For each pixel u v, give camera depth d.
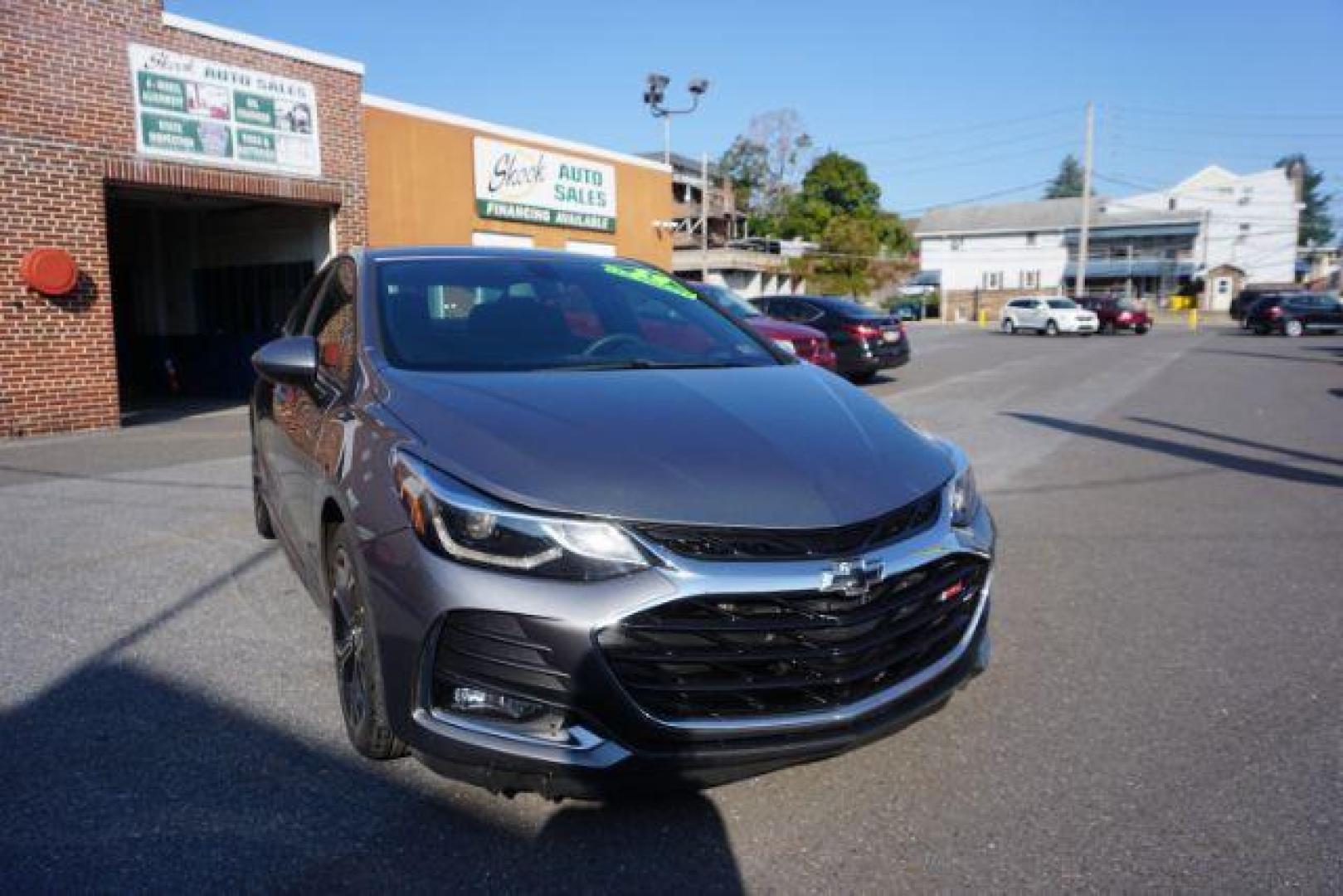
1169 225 64.19
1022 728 3.33
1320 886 2.43
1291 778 2.97
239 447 9.80
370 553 2.66
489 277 4.00
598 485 2.48
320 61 13.87
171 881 2.50
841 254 57.75
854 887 2.46
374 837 2.69
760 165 72.94
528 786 2.47
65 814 2.83
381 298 3.72
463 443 2.67
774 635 2.44
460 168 16.75
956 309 69.56
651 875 2.51
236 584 4.98
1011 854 2.59
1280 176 67.06
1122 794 2.89
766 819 2.76
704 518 2.42
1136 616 4.48
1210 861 2.54
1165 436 10.09
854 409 3.24
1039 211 70.31
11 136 10.57
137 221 16.91
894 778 2.99
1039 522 6.39
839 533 2.49
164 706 3.54
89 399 11.40
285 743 3.24
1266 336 33.94
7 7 10.46
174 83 12.04
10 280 10.66
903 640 2.67
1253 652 4.02
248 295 15.84
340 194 14.34
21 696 3.65
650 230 22.34
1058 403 13.21
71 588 4.95
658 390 3.13
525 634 2.38
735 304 14.14
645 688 2.40
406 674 2.54
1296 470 8.12
